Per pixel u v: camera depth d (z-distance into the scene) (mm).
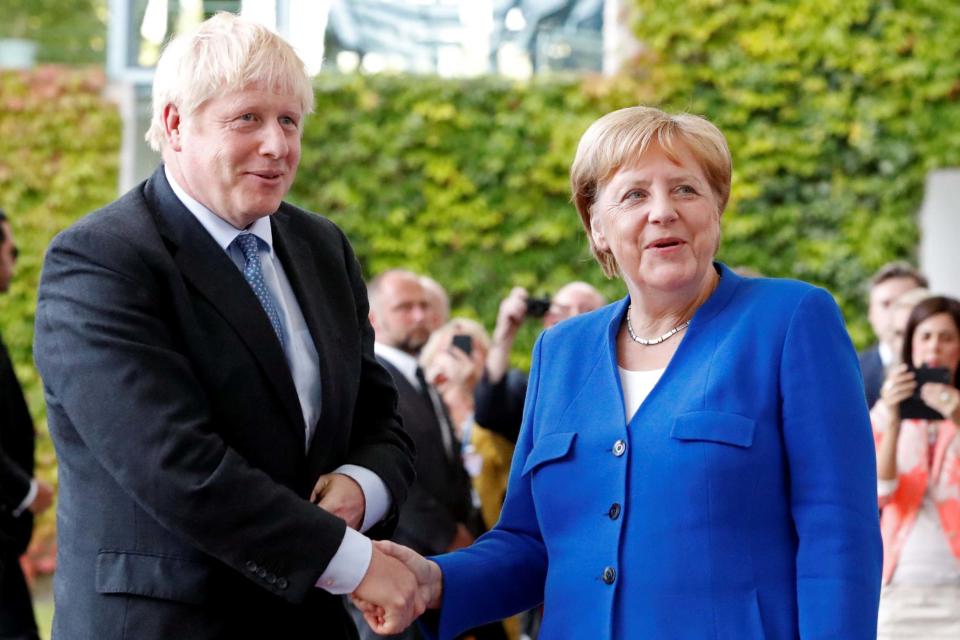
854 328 11570
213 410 3033
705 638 2859
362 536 3068
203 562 2975
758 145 11703
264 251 3246
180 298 3031
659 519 2943
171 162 3166
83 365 2926
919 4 11648
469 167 11930
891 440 5043
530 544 3385
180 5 13117
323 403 3174
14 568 5926
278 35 3152
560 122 11883
